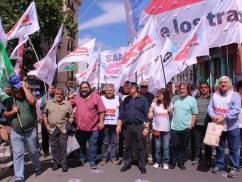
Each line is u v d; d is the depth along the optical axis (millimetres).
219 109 4473
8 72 4367
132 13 6609
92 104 5004
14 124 4359
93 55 6551
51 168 5047
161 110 4980
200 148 5191
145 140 4812
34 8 5934
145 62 5391
